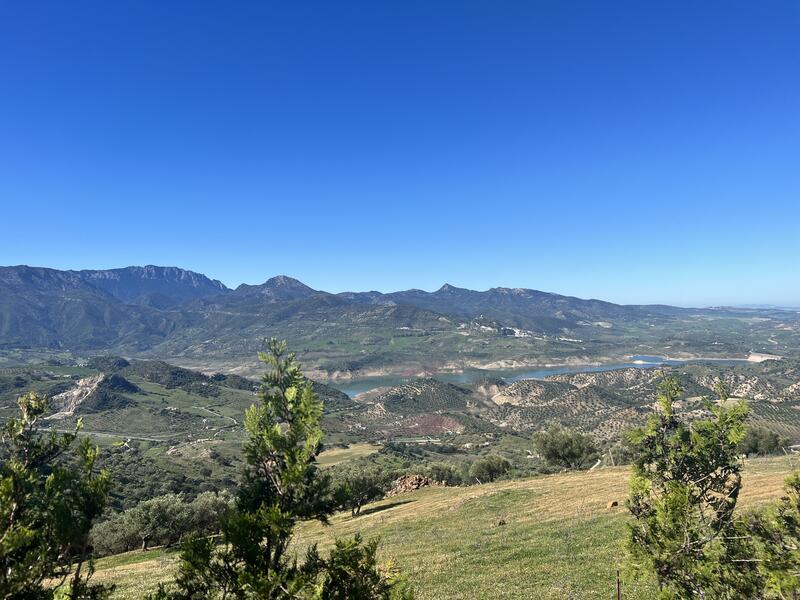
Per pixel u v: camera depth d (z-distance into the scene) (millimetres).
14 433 8461
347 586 8438
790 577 8766
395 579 9242
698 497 10836
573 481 53438
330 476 9195
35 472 8180
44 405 8883
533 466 113875
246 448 9180
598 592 19109
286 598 7918
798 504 9953
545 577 21938
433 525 41219
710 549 10000
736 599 9367
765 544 9828
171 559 39594
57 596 7840
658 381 12070
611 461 79875
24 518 7723
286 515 8234
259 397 9547
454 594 21203
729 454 10922
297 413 9258
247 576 7672
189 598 8195
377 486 75062
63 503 7918
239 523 8180
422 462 148250
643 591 18500
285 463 9125
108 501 8523
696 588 9781
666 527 10195
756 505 27453
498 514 41406
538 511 39750
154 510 56594
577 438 83375
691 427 11438
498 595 20281
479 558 26578
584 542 27219
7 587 6871
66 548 7832
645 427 11672
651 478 11391
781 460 53750
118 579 31047
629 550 10914
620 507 35375
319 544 37938
